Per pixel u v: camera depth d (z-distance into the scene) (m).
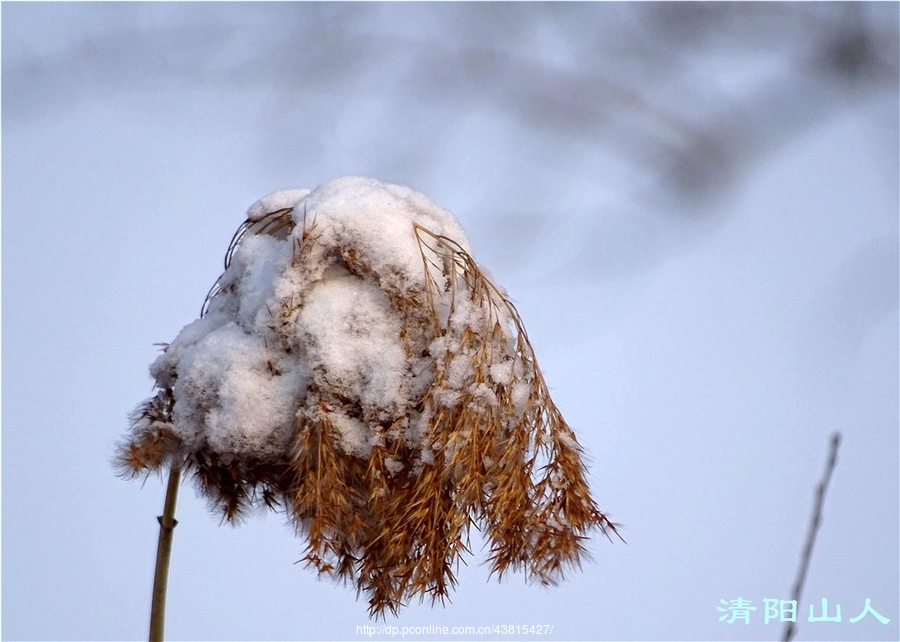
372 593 1.75
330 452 1.74
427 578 1.74
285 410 1.75
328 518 1.74
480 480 1.75
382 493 1.74
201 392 1.75
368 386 1.75
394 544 1.74
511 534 1.75
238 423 1.75
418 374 1.75
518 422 1.75
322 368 1.75
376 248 1.75
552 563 1.75
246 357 1.75
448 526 1.75
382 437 1.75
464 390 1.75
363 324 1.75
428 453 1.75
